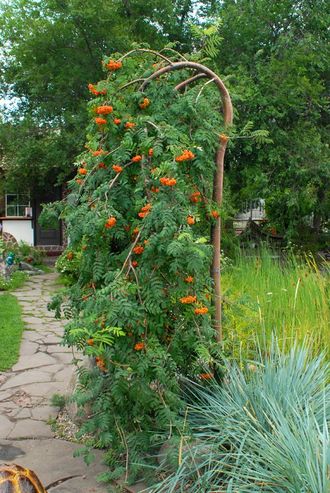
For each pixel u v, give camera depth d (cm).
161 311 290
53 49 1098
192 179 326
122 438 303
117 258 311
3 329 675
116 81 330
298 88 944
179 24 1158
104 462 324
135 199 310
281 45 985
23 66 1137
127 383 286
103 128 314
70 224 317
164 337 314
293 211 1067
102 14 1020
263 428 276
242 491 244
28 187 1423
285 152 965
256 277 589
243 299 374
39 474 316
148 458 307
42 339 638
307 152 973
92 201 316
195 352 330
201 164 315
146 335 292
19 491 219
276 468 245
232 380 323
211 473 263
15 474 227
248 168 998
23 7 1141
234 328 426
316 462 232
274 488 243
